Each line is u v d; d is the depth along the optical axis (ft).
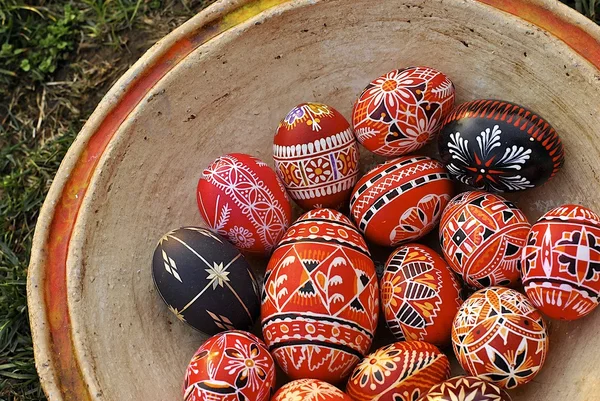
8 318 2.02
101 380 1.60
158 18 2.24
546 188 1.75
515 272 1.64
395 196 1.69
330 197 1.74
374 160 1.88
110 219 1.72
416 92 1.69
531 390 1.63
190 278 1.62
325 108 1.72
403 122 1.69
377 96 1.71
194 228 1.68
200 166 1.84
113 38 2.23
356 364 1.61
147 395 1.65
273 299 1.61
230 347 1.57
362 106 1.73
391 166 1.72
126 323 1.69
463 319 1.58
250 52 1.80
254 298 1.66
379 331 1.78
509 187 1.66
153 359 1.69
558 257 1.54
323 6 1.77
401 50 1.83
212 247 1.64
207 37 1.78
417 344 1.58
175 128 1.79
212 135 1.84
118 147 1.72
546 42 1.67
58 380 1.59
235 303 1.63
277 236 1.71
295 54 1.83
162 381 1.68
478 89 1.80
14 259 2.09
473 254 1.63
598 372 1.53
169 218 1.81
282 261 1.62
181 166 1.82
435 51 1.81
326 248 1.60
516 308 1.56
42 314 1.62
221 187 1.67
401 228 1.70
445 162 1.70
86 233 1.67
